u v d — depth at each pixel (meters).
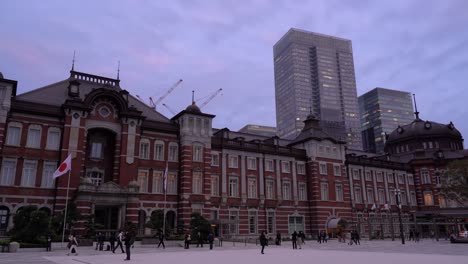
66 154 46.19
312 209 66.62
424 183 84.00
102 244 36.59
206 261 25.06
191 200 53.06
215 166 59.00
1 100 44.25
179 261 25.09
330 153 71.12
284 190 65.50
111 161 51.59
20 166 44.47
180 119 57.03
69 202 44.69
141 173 52.06
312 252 34.75
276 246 46.41
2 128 43.72
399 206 53.81
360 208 74.25
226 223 54.41
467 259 26.28
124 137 50.56
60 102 49.34
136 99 58.09
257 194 62.03
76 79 53.25
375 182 78.50
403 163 85.12
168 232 48.12
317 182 67.38
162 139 55.00
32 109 46.22
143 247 41.38
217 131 65.25
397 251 36.03
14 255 30.31
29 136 45.94
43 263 23.58
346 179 71.81
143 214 50.81
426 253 32.84
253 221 60.78
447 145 88.56
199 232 45.34
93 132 51.31
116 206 48.06
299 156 68.81
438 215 66.81
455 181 66.44
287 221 64.19
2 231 42.16
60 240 38.72
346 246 46.00
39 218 36.59
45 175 45.66
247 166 62.44
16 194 43.47
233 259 26.75
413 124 93.75
